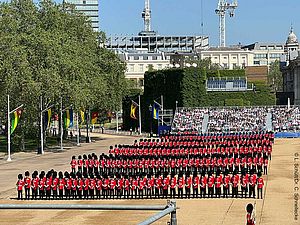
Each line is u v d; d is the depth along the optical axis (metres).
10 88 88.12
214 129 121.44
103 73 127.62
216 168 54.81
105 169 57.75
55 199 46.38
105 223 35.84
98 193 46.31
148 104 157.38
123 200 45.19
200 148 69.38
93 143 119.25
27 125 100.25
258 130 116.44
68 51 100.25
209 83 148.00
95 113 133.38
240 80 150.12
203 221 35.84
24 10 99.50
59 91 94.00
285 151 84.94
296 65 166.62
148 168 56.69
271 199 43.91
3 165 75.50
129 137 137.62
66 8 126.44
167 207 10.75
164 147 70.88
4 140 125.44
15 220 37.41
